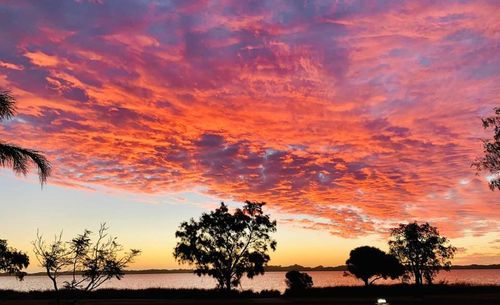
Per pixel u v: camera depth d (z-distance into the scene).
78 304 32.03
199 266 65.88
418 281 66.50
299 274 61.09
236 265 65.31
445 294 53.25
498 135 21.91
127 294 54.38
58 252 15.70
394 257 65.56
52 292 50.94
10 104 12.46
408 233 66.88
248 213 67.56
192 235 65.94
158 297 52.97
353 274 66.44
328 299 47.00
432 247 65.94
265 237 66.81
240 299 49.78
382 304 17.88
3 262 51.47
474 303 36.41
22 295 50.53
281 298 51.47
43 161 12.73
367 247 66.31
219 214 66.88
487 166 22.02
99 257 15.77
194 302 42.62
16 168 12.27
